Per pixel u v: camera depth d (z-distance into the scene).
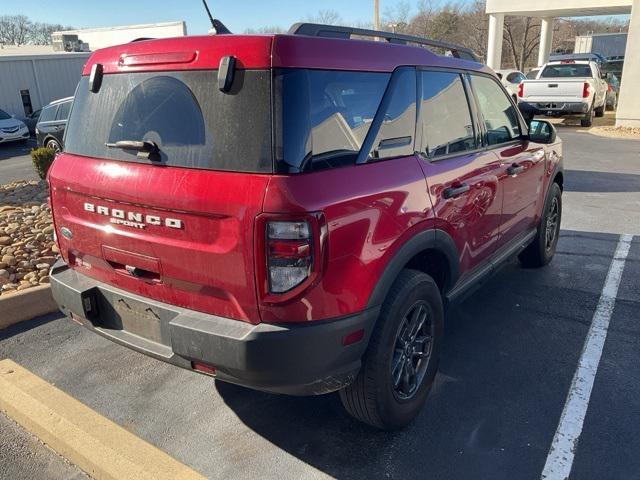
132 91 2.55
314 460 2.68
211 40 2.30
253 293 2.21
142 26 32.09
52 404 3.07
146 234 2.47
